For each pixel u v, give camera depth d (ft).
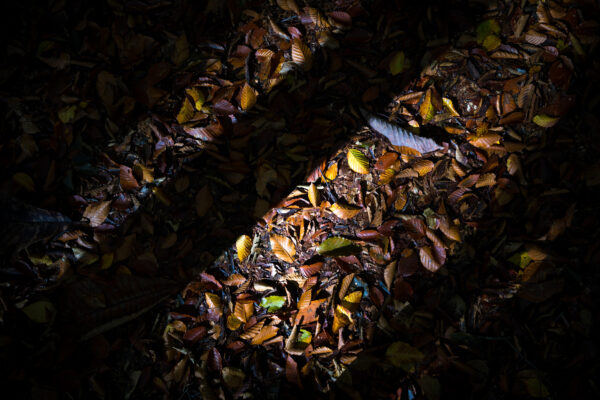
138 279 6.29
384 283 6.25
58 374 5.80
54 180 6.70
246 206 6.69
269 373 5.98
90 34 7.23
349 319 6.08
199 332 6.18
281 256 6.50
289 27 7.29
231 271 6.52
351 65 7.06
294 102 6.97
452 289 6.10
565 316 5.81
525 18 6.86
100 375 5.92
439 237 6.31
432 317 5.98
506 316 5.91
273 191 6.66
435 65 6.96
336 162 6.79
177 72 7.19
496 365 5.73
